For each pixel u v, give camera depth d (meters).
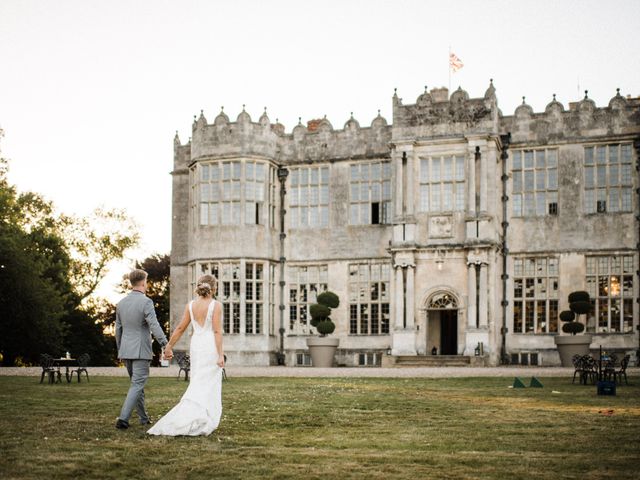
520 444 10.09
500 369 32.84
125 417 11.23
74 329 56.59
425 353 38.38
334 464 8.52
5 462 8.54
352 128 42.25
